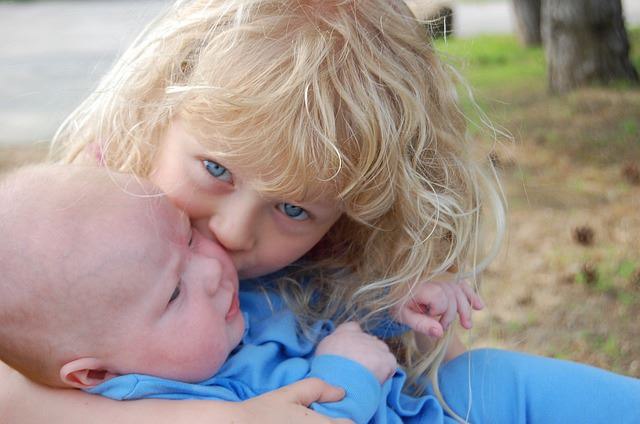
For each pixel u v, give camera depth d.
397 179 1.85
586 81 7.38
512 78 8.23
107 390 1.73
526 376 2.03
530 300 3.51
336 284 2.11
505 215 2.11
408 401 2.02
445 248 2.00
